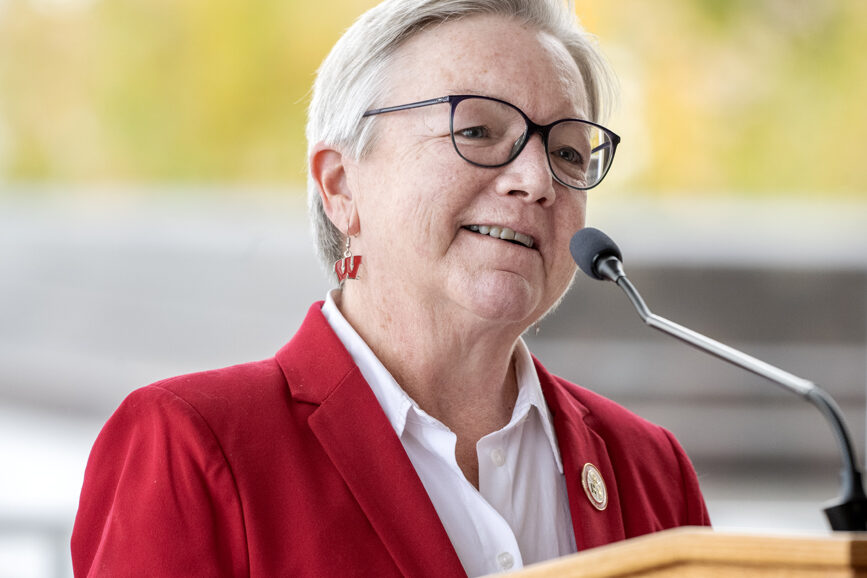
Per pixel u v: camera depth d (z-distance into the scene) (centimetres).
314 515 509
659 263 2200
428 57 555
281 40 2842
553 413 614
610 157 588
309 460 526
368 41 565
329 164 584
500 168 544
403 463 529
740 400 2114
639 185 2745
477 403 580
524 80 555
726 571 370
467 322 551
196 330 2553
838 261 2219
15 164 2961
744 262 2206
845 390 2139
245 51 2861
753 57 2764
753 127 2772
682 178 2755
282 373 564
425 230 541
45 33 2939
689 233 2361
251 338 2512
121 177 2934
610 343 2123
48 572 1170
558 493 587
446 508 543
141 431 523
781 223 2505
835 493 1956
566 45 599
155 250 2650
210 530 501
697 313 2164
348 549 504
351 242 584
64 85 2944
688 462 658
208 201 2839
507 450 576
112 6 2923
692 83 2758
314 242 614
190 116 2912
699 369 2127
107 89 2944
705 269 2195
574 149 575
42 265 2711
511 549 539
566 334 2116
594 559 370
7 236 2734
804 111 2780
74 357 2622
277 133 2872
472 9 568
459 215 543
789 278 2192
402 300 557
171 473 509
